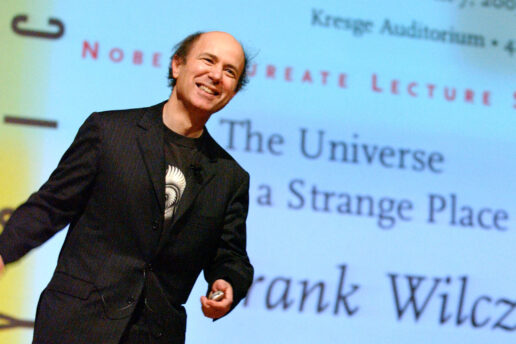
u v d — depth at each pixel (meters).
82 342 2.79
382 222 5.94
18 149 5.55
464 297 5.93
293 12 6.11
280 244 5.78
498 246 6.05
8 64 5.63
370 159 6.02
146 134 3.03
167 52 5.90
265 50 6.02
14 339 5.34
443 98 6.21
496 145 6.21
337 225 5.88
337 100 6.05
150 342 2.92
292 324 5.70
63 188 2.94
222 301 2.98
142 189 2.94
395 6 6.27
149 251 2.93
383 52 6.19
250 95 5.93
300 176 5.90
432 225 6.00
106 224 2.92
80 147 2.98
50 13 5.76
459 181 6.10
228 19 6.02
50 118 5.64
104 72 5.78
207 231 3.08
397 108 6.13
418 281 5.90
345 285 5.81
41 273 5.43
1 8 5.68
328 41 6.12
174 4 5.97
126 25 5.88
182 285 3.05
